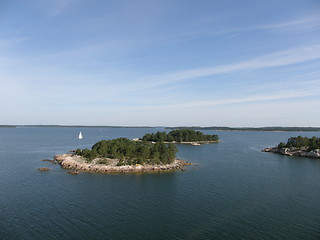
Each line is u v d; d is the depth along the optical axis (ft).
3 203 230.07
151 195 259.60
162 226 188.03
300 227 188.44
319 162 473.26
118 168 378.12
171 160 419.95
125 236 172.35
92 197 251.80
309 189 284.82
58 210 215.31
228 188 286.25
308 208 225.97
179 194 263.08
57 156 486.38
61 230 179.42
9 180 312.09
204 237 172.35
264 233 178.70
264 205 232.32
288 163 458.91
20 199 241.55
